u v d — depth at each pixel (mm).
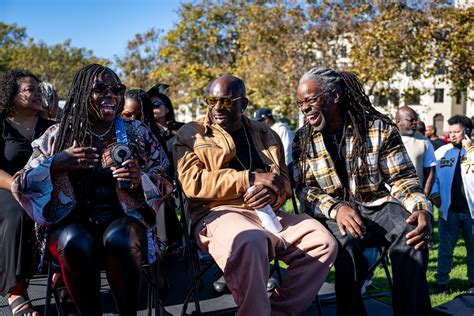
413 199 3172
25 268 3029
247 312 2846
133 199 2791
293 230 3223
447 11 17125
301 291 3113
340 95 3375
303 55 20500
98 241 2629
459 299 3447
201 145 3355
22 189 2633
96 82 2816
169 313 3408
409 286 3072
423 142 5652
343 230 3150
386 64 17484
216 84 3477
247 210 3312
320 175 3439
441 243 5332
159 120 5090
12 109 3576
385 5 17484
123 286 2592
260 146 3549
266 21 21234
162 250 2959
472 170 5109
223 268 2957
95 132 2908
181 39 29094
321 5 19688
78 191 2793
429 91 19797
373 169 3336
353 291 3133
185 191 3266
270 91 22859
